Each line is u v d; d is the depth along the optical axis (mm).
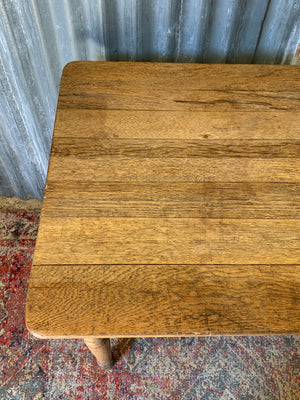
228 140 1194
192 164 1130
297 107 1294
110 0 1358
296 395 1681
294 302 875
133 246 956
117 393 1692
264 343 1816
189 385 1711
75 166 1118
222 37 1501
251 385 1707
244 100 1307
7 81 1668
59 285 888
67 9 1391
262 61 1603
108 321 837
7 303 1960
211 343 1819
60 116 1241
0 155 2074
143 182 1084
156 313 850
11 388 1713
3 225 2268
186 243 964
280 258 945
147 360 1772
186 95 1314
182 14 1415
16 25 1442
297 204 1051
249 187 1083
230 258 940
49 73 1646
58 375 1741
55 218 1006
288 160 1151
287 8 1382
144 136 1197
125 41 1517
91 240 966
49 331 822
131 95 1311
